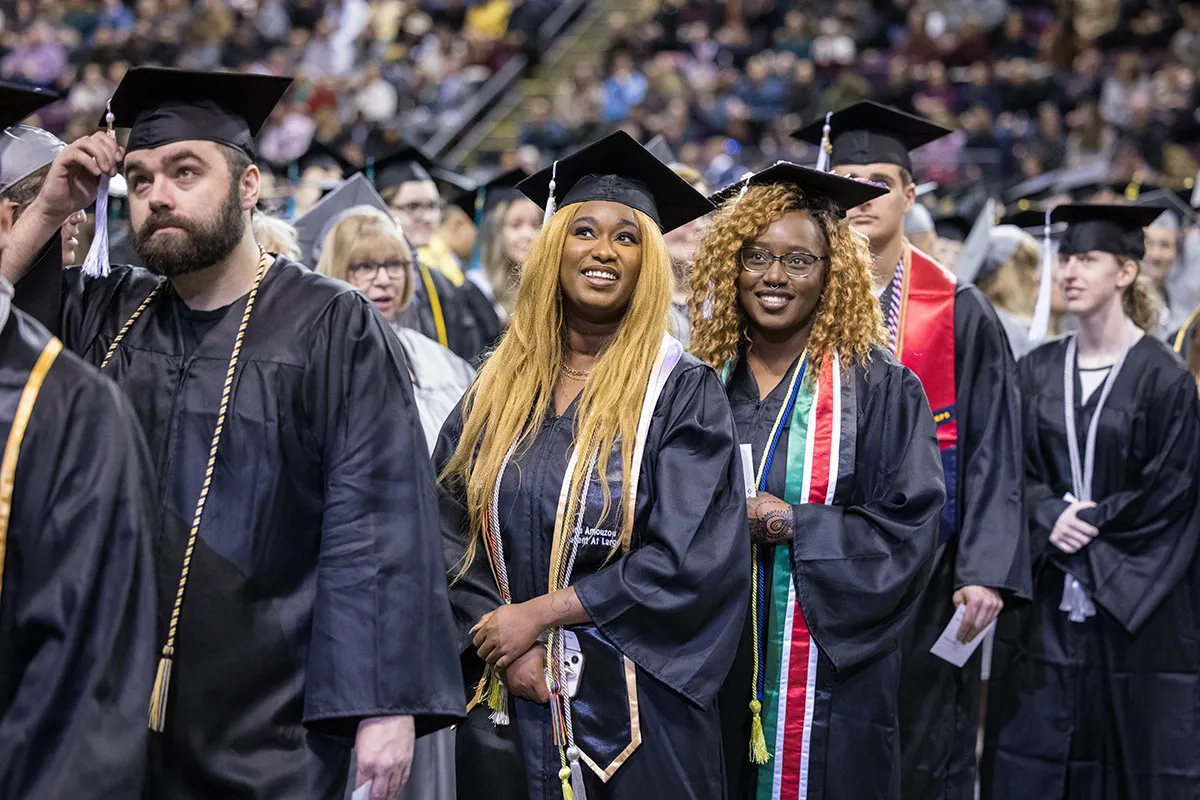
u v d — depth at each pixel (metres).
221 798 2.31
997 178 12.84
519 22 17.58
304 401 2.38
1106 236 4.03
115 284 2.56
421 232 5.45
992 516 3.53
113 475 2.00
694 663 2.63
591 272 2.77
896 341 3.65
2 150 2.57
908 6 16.38
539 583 2.70
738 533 2.69
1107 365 4.09
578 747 2.65
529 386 2.80
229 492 2.34
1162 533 3.96
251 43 16.73
